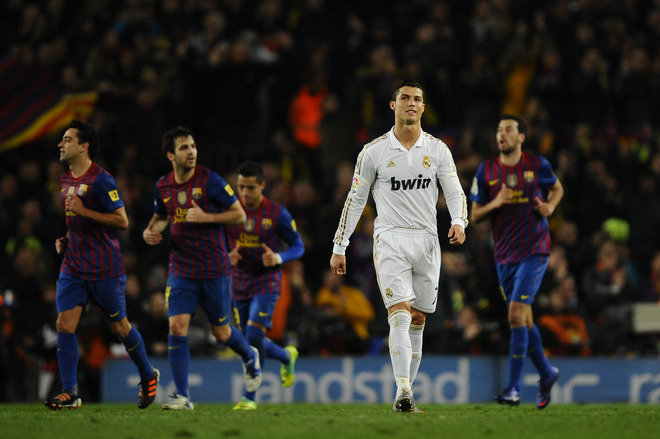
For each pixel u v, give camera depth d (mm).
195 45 55500
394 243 23000
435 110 55812
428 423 19500
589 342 43656
